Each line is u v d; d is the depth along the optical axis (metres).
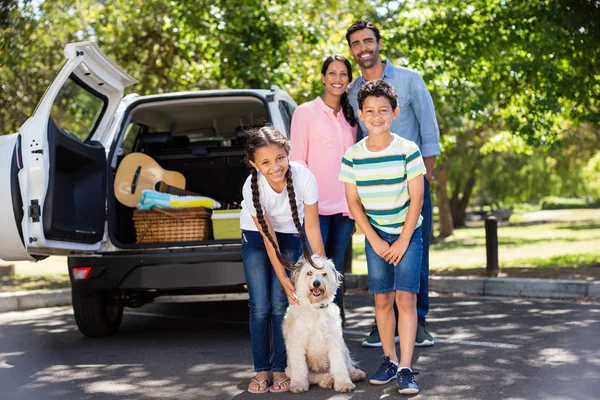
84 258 5.85
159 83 14.20
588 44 10.05
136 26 13.96
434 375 4.59
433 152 5.48
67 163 5.66
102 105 6.30
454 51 11.66
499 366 4.72
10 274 11.91
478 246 18.77
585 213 54.16
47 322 7.46
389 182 4.24
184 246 5.77
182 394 4.40
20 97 14.54
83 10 15.19
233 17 11.82
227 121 7.29
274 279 4.46
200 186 7.06
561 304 7.41
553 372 4.49
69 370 5.12
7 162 5.28
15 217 5.24
